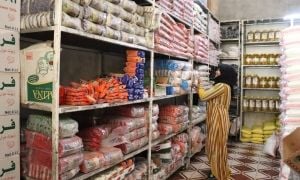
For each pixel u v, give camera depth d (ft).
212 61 17.31
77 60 9.03
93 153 7.03
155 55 11.54
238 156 15.43
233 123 18.47
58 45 5.50
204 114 15.62
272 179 12.01
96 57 9.90
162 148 10.80
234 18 20.11
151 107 9.48
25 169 6.08
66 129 5.92
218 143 11.08
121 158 7.79
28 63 5.91
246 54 19.38
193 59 13.71
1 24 5.36
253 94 19.76
